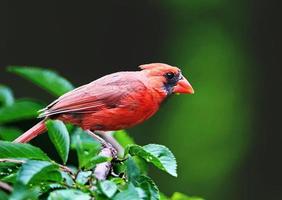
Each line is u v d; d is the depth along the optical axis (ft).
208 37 55.16
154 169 46.93
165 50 55.06
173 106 52.80
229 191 52.39
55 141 13.48
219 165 52.70
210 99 54.08
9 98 20.79
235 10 56.08
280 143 54.54
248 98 55.01
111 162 14.69
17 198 11.28
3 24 53.01
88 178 12.51
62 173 12.32
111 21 54.60
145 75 20.61
